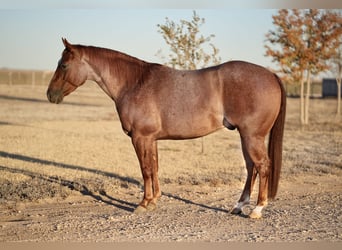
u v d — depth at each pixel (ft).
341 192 24.66
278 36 57.26
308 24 55.06
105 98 119.65
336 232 17.07
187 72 19.86
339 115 77.71
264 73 18.76
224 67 19.10
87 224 18.56
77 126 61.36
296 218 19.26
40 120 67.77
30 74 176.35
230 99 18.71
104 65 21.17
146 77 20.35
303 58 56.49
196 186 26.23
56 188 24.62
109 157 36.83
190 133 19.60
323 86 131.54
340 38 55.36
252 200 23.15
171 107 19.49
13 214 20.33
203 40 37.17
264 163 18.78
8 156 35.99
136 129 20.08
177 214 20.22
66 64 21.25
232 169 31.55
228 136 55.47
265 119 18.53
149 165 20.42
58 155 37.22
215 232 17.28
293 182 27.35
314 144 44.14
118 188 25.59
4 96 108.88
